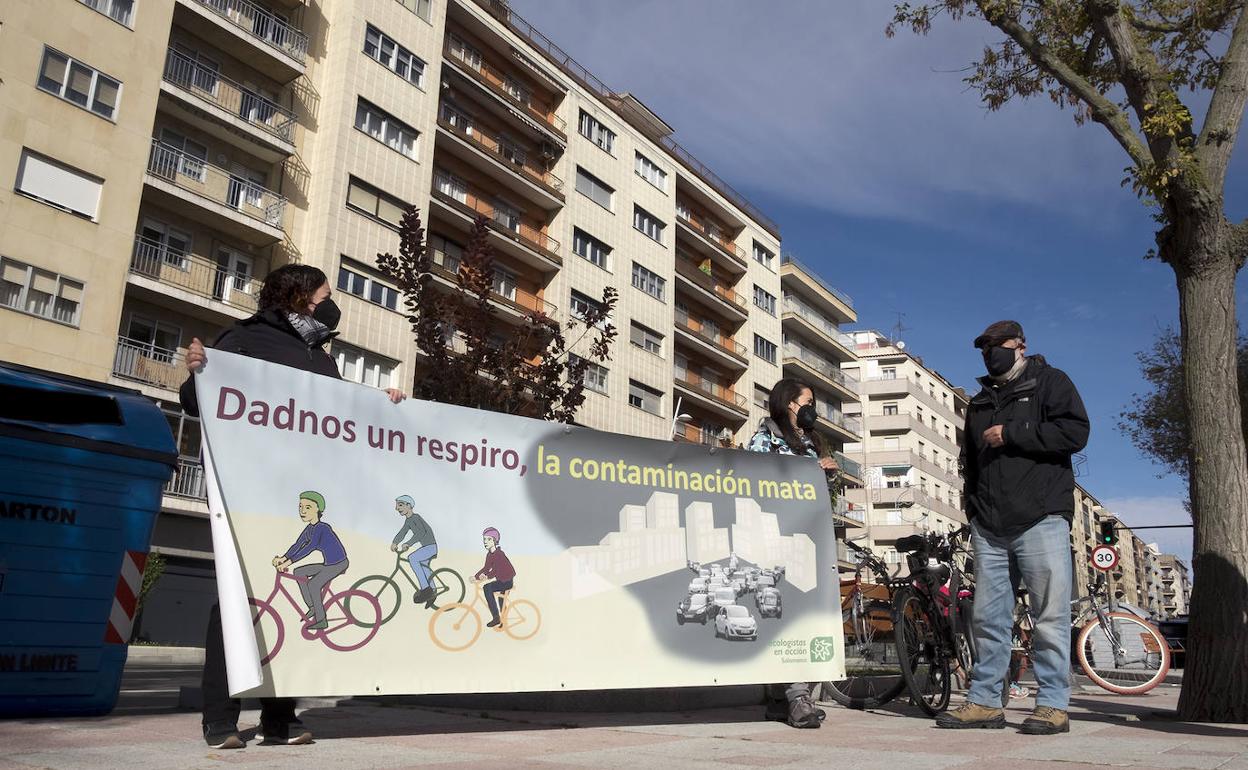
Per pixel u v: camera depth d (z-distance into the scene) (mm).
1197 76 8547
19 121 21391
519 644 4219
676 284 45156
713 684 4754
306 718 4676
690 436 44344
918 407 72875
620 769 3158
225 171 26531
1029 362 5133
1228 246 6543
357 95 29375
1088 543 107562
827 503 5488
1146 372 26641
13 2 21547
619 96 45094
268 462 3689
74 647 4277
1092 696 9070
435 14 32750
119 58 23500
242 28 26453
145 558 4547
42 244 21594
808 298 57844
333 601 3727
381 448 4023
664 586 4762
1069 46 8398
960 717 4965
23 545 4164
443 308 10273
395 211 30156
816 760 3451
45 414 4438
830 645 5203
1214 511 6234
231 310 25547
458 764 3193
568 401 10930
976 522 5152
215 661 3467
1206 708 5934
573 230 38969
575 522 4551
